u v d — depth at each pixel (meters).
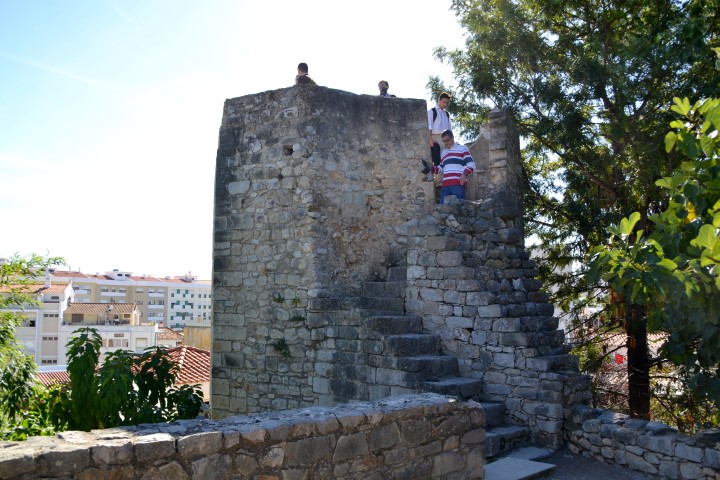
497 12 13.87
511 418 7.07
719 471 5.57
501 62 13.48
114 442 3.47
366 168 9.84
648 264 5.41
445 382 7.12
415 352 7.58
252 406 9.48
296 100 9.61
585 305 13.69
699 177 5.64
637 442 6.20
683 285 5.14
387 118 10.09
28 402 8.66
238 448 3.86
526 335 7.09
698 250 5.24
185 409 7.39
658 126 11.18
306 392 8.80
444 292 7.93
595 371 12.97
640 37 10.61
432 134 10.92
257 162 9.93
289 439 4.10
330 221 9.41
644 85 11.44
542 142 13.15
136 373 7.43
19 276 10.38
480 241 8.71
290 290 9.32
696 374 6.26
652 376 11.91
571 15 13.34
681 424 11.27
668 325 6.12
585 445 6.62
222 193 10.26
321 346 8.66
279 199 9.62
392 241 9.83
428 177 10.12
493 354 7.35
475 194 10.38
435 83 15.06
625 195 12.29
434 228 8.20
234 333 9.85
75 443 3.42
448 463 5.02
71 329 41.00
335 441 4.32
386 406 4.82
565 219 13.73
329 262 9.28
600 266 5.93
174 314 73.62
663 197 11.51
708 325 5.71
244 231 9.97
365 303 8.45
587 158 12.01
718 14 11.00
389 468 4.62
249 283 9.80
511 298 8.09
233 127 10.27
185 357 17.64
